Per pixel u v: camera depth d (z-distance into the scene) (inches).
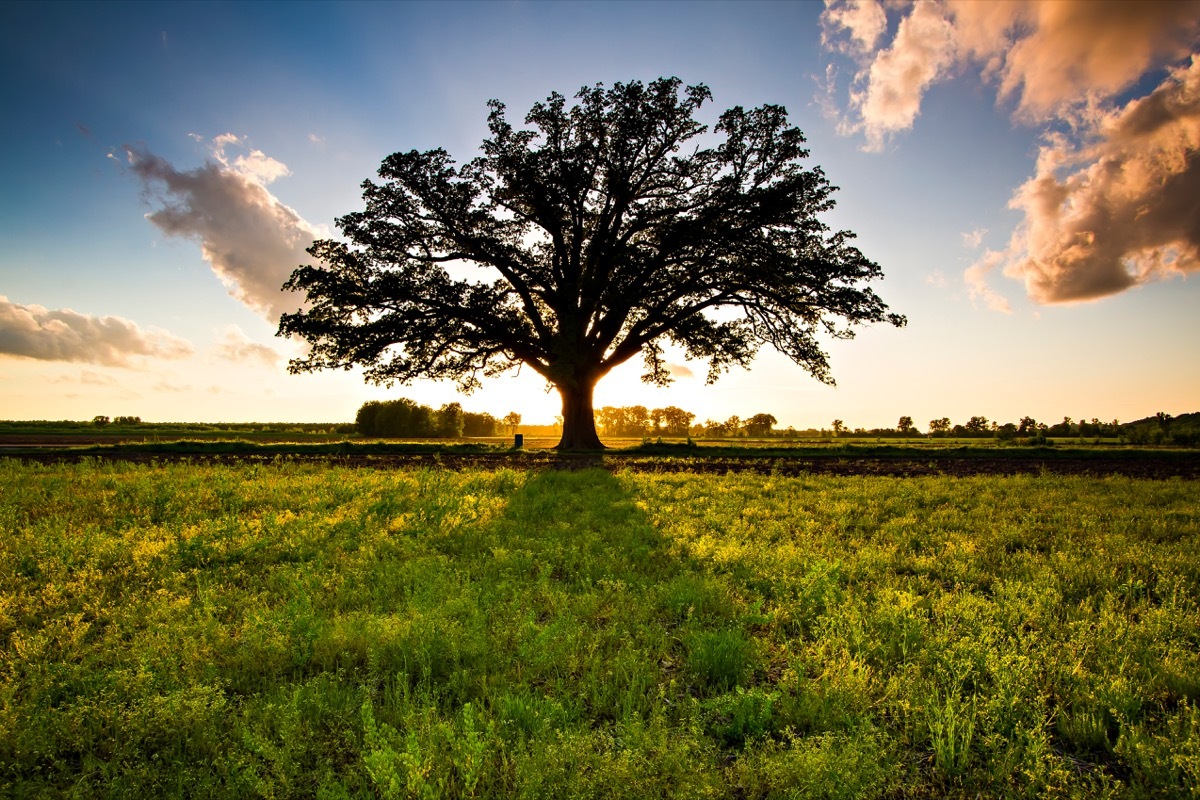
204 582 203.3
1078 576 210.8
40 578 207.6
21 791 93.2
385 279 1055.6
